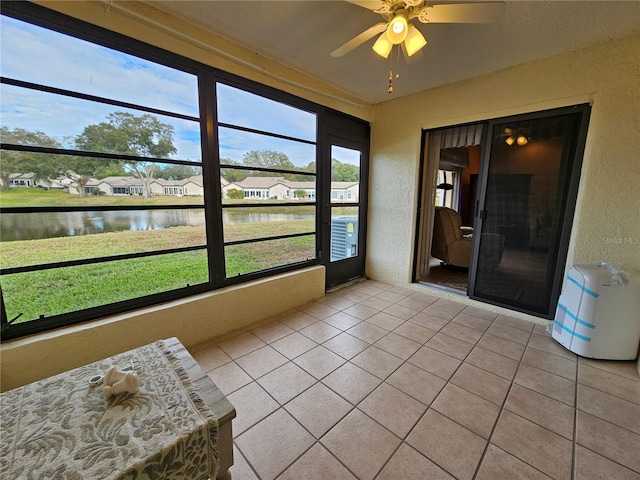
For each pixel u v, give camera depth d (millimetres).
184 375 1145
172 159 2094
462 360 2027
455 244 4070
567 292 2184
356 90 3158
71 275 1763
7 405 964
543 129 2467
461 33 1984
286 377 1835
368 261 3984
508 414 1523
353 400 1632
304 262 3164
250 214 2645
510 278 2789
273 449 1316
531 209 2604
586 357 2037
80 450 806
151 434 862
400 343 2260
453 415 1519
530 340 2307
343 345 2229
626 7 1688
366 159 3744
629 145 2061
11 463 763
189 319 2182
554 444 1338
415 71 2646
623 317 1929
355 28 2018
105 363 1212
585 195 2262
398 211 3549
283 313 2836
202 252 2350
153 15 1823
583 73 2195
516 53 2283
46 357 1604
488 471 1210
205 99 2186
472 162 6219
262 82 2459
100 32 1673
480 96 2740
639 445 1328
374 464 1244
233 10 1824
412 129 3289
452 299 3188
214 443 928
